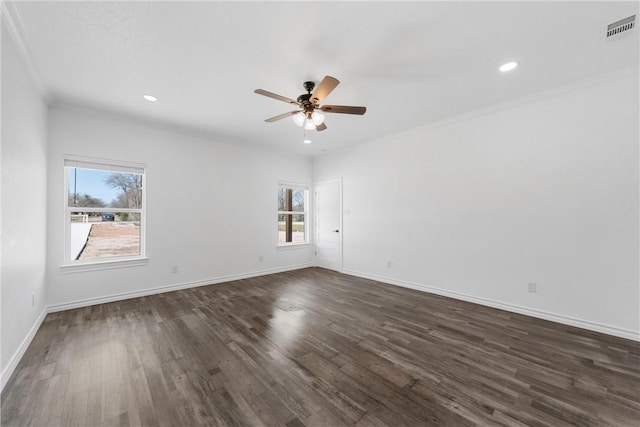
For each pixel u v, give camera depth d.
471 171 3.53
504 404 1.63
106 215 3.60
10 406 1.59
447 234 3.79
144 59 2.29
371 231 4.84
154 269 3.90
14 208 1.99
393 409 1.59
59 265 3.16
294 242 5.93
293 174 5.71
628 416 1.53
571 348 2.31
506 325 2.79
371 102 3.18
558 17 1.82
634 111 2.47
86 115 3.36
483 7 1.73
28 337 2.33
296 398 1.68
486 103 3.23
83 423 1.47
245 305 3.42
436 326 2.77
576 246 2.78
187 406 1.61
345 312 3.17
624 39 2.06
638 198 2.47
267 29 1.93
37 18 1.80
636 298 2.47
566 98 2.81
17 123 2.04
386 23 1.88
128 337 2.50
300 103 2.57
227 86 2.76
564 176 2.84
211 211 4.50
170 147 4.06
